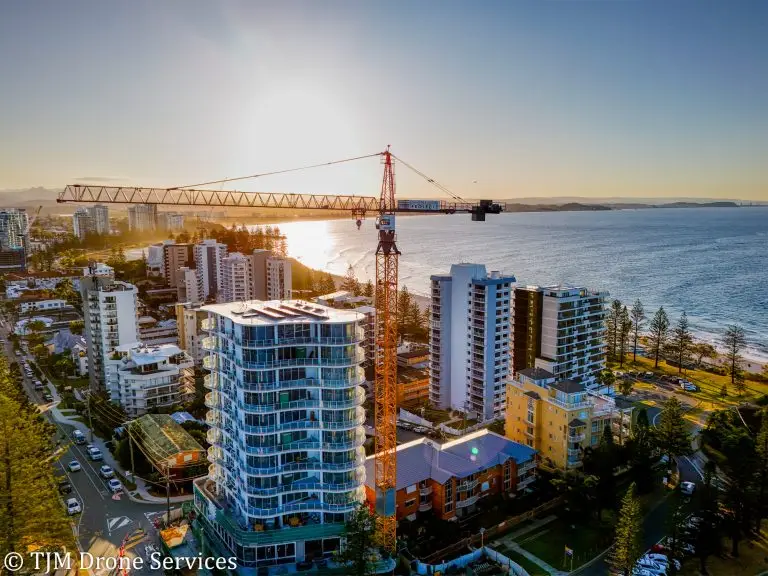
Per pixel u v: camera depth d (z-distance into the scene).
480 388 151.88
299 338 86.31
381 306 120.50
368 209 142.12
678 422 118.75
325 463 87.88
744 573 88.25
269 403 85.19
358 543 81.12
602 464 104.12
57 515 87.62
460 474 102.44
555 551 93.56
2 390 121.25
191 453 115.75
